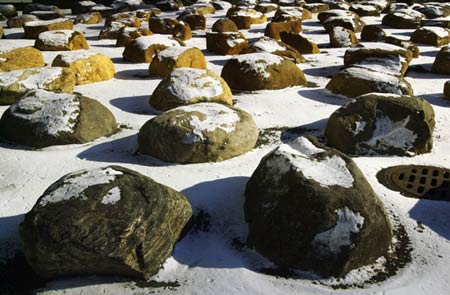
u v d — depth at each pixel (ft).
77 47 31.96
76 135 15.52
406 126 15.11
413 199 12.26
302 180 10.17
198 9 53.16
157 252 9.70
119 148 15.44
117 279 9.60
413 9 50.93
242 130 14.84
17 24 44.75
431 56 31.24
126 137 16.31
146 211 9.66
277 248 9.94
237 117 15.16
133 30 33.86
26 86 20.01
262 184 11.07
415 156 14.94
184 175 13.33
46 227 9.14
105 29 37.68
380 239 9.93
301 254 9.70
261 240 10.23
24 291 9.40
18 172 13.88
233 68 22.56
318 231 9.62
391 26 43.45
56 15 51.11
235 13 44.47
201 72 19.76
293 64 23.40
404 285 9.29
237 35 31.42
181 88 19.10
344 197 9.82
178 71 19.94
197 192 12.31
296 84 23.34
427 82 24.94
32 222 9.26
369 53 25.57
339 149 15.33
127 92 22.03
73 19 50.44
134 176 10.48
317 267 9.59
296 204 9.96
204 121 14.49
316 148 11.71
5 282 9.64
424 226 11.14
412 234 10.85
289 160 10.85
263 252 10.14
